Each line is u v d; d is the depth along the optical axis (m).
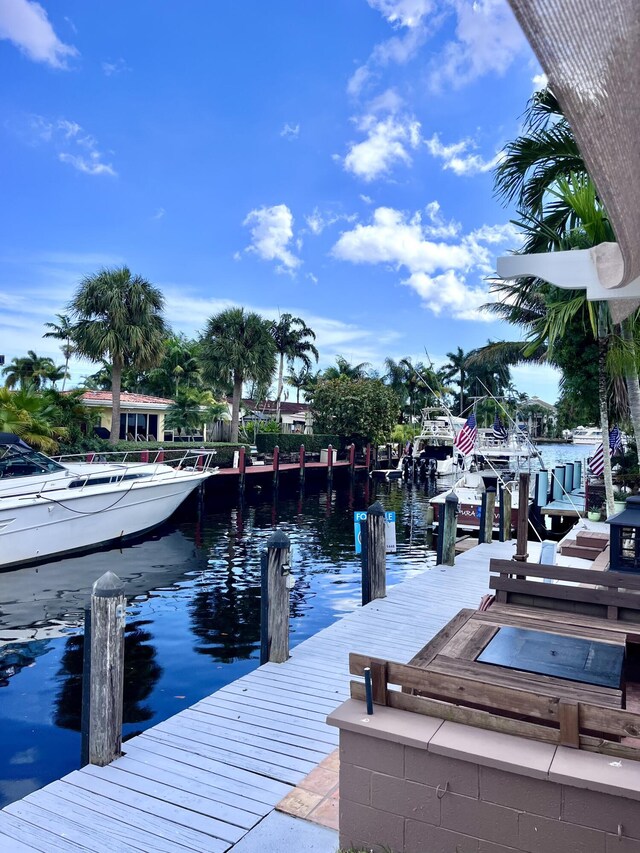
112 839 3.15
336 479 33.56
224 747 4.10
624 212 1.45
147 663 7.16
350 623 6.68
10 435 13.00
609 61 1.04
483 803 2.32
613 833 2.12
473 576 8.84
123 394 31.94
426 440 41.84
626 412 11.46
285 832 3.18
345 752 2.58
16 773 4.84
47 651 7.73
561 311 7.71
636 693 4.24
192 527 17.58
